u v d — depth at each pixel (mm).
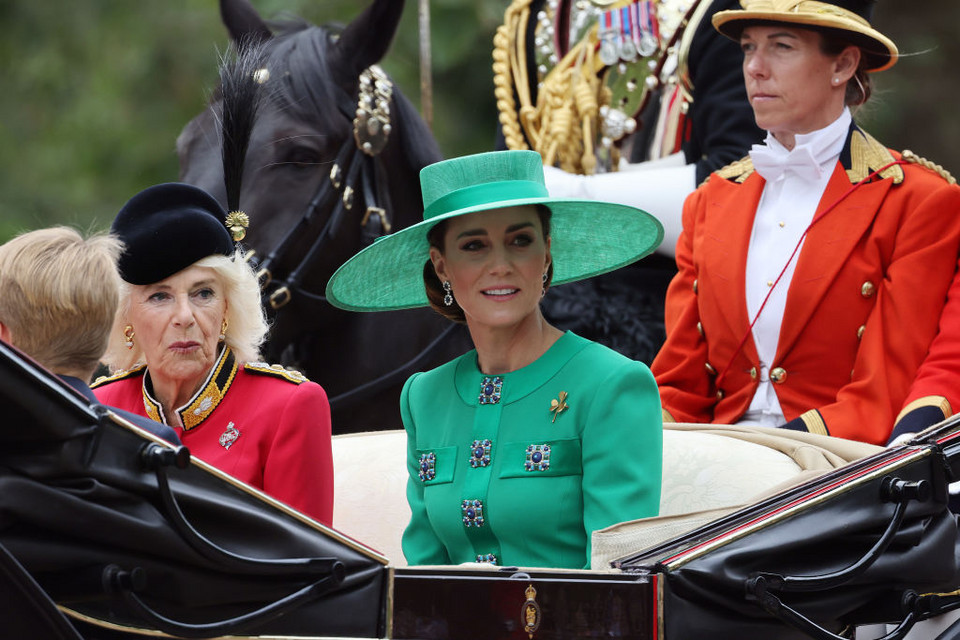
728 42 19203
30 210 42875
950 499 13453
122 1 45469
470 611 10703
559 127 20656
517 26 21500
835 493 11047
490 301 12961
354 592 10812
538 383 13078
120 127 43719
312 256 18562
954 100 48938
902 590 11602
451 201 13031
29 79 44562
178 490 9930
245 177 18422
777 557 10828
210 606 10242
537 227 13094
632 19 20219
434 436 13547
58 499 9359
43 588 9570
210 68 44406
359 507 15812
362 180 19047
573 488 12750
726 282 16375
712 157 19062
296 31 20297
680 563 10469
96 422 9445
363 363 19203
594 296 19578
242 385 14141
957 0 49906
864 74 16062
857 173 15930
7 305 10945
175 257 13508
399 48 41625
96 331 11148
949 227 15500
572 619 10484
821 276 15789
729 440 14844
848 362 15812
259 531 10359
